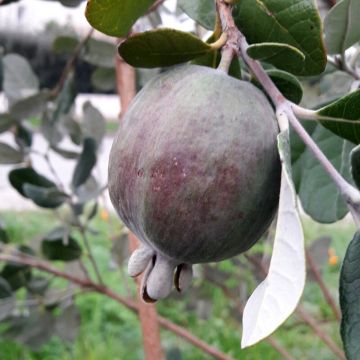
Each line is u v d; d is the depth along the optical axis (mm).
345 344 154
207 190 149
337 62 244
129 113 164
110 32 166
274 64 169
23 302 441
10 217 1411
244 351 769
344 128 165
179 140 150
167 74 166
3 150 420
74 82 391
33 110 401
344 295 158
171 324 431
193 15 200
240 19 172
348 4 212
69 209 437
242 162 150
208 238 154
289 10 167
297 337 808
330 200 238
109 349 807
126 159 158
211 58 184
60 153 444
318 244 523
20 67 450
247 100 155
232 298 512
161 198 150
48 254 420
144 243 170
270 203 158
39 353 786
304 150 238
